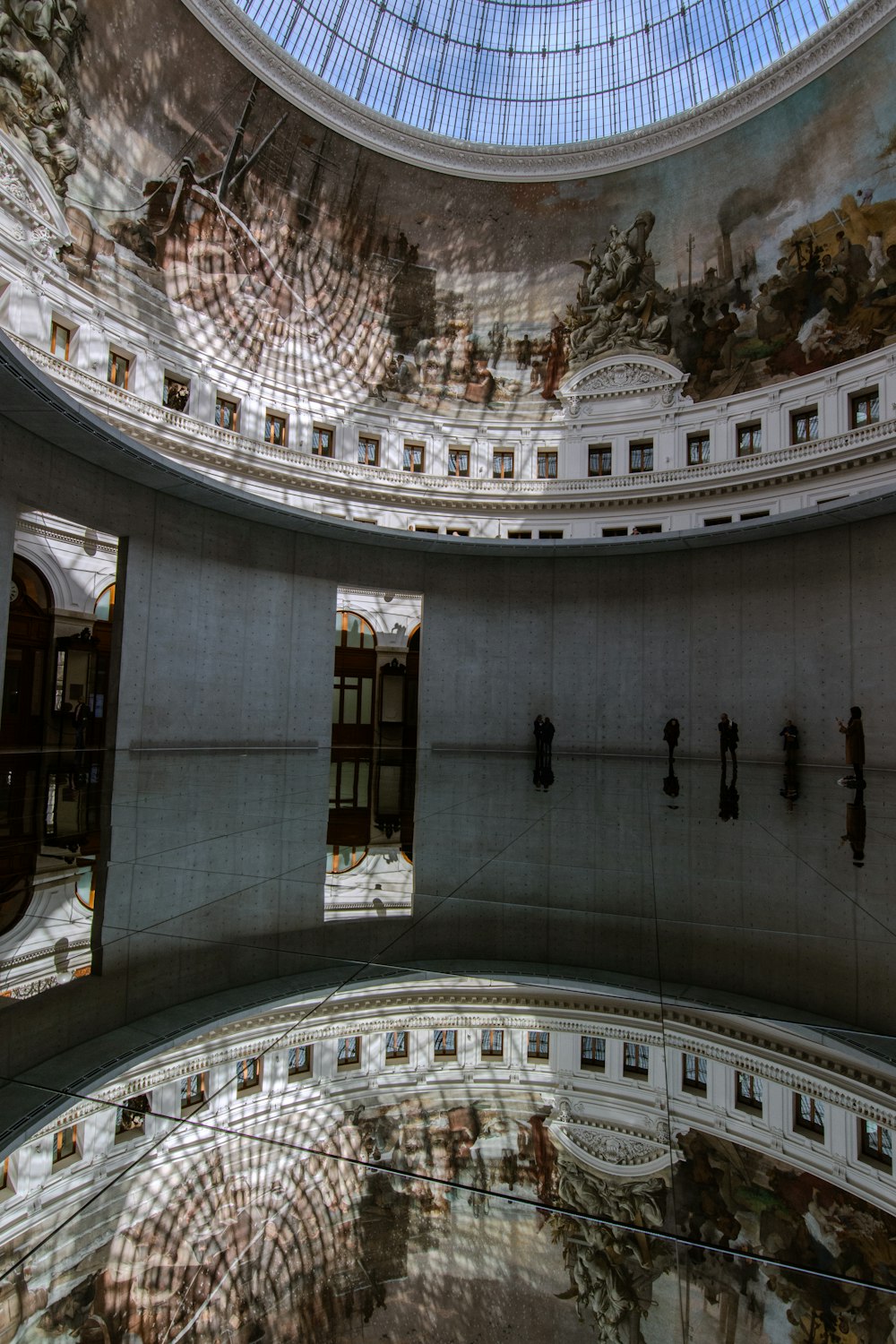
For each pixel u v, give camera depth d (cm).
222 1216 236
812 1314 199
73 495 1534
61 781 1254
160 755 1709
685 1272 218
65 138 2305
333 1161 264
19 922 500
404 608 3462
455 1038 360
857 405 2880
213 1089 305
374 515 3356
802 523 1959
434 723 2302
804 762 2033
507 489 3484
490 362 3534
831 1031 373
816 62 2670
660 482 3294
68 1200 239
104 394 2519
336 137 2980
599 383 3469
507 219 3331
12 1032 344
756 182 2975
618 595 2311
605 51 3303
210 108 2658
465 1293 210
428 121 3444
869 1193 251
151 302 2698
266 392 3125
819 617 2025
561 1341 186
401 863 735
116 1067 314
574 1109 301
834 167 2769
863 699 1930
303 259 3114
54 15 2136
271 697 2055
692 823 1046
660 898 630
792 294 2998
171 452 2802
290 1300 204
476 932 517
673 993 418
